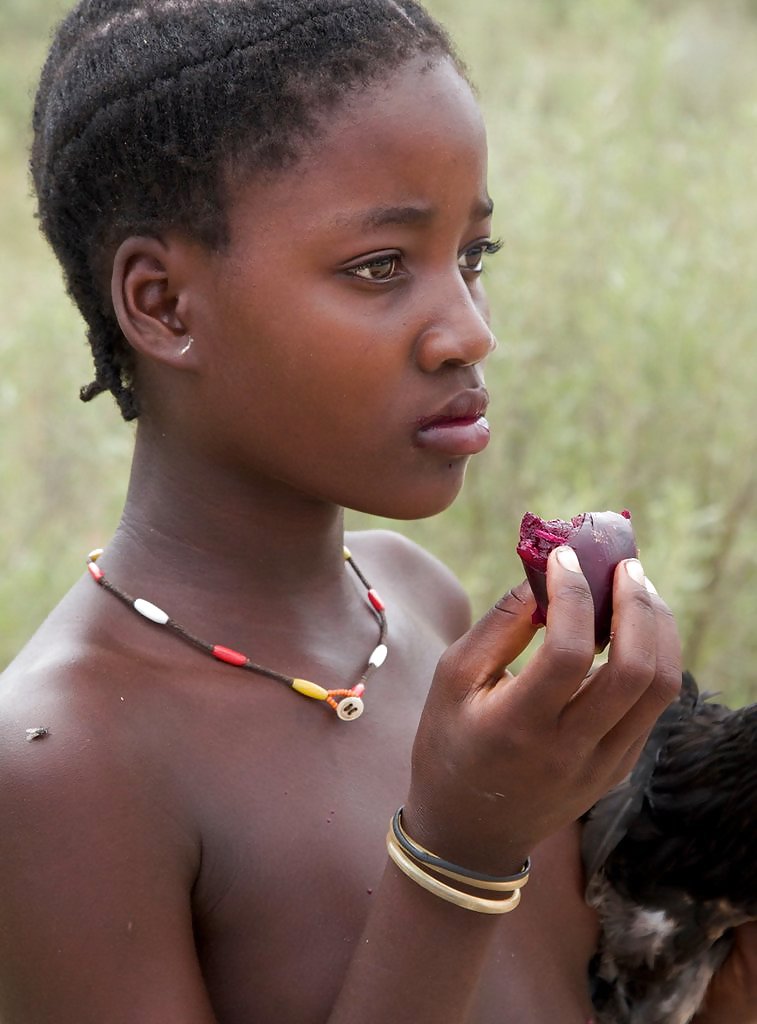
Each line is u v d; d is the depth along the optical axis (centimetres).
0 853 140
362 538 214
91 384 175
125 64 149
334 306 145
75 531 520
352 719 165
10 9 1188
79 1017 138
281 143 143
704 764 182
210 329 151
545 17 1037
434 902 137
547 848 184
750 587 474
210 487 163
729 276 490
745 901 181
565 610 128
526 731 129
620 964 187
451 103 147
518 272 510
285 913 150
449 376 148
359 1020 139
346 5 147
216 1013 149
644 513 469
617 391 482
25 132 187
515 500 475
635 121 629
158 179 148
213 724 155
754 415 463
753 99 614
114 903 139
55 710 146
